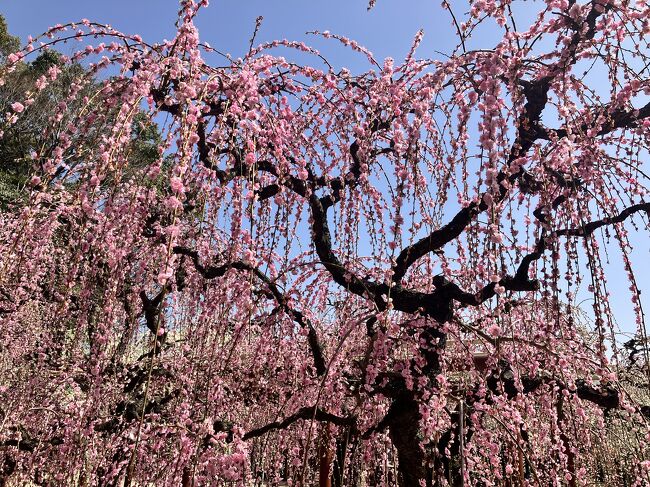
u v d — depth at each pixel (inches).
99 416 116.2
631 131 93.4
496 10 74.7
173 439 114.7
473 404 91.5
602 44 77.2
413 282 125.6
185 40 81.4
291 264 119.6
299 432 122.2
